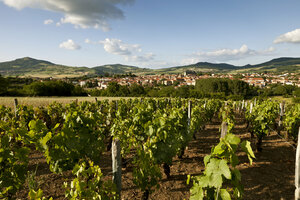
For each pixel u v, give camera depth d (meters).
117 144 2.70
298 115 7.30
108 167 5.24
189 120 7.47
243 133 9.59
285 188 4.14
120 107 8.95
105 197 2.50
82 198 2.26
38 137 3.41
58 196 3.76
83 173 2.52
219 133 9.68
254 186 4.24
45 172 4.75
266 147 7.00
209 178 1.79
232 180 1.97
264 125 6.14
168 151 4.34
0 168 2.90
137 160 3.53
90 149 3.95
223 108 12.86
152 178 3.54
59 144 3.46
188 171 5.01
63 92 53.69
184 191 4.04
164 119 4.69
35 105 17.25
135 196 3.84
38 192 2.09
